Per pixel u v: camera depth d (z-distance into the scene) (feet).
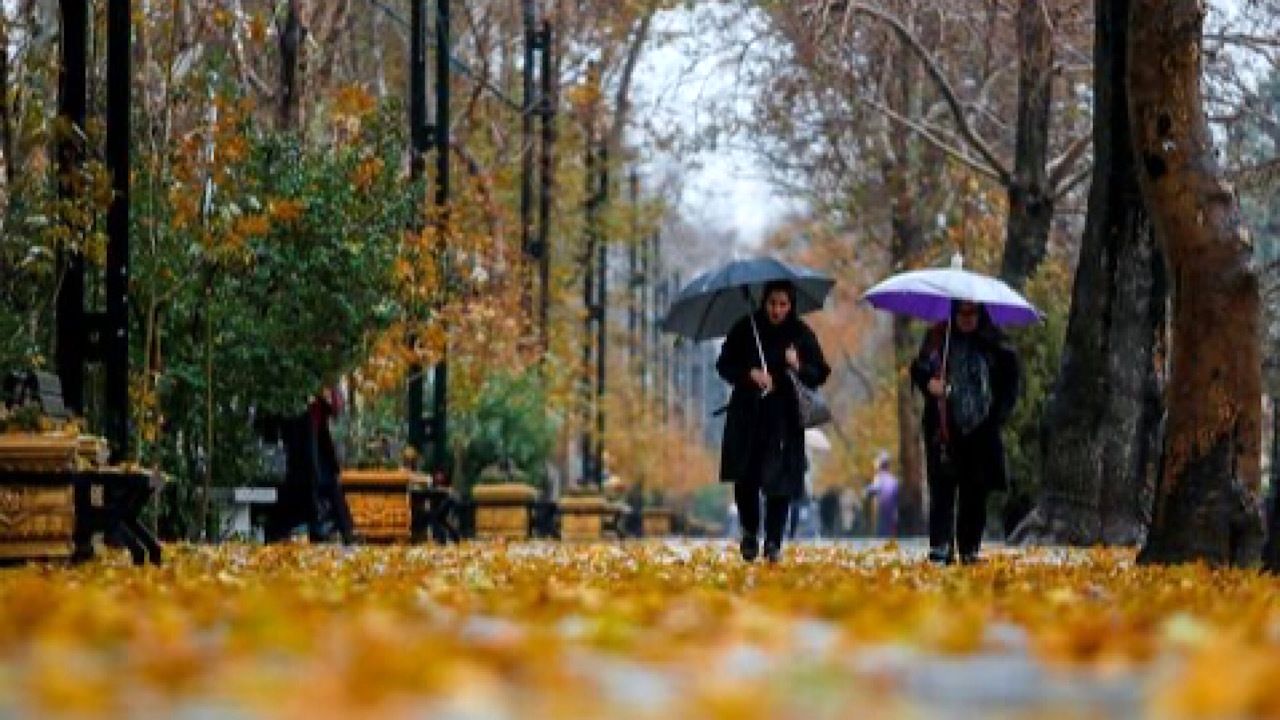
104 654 23.49
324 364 89.45
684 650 24.40
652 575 48.80
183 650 22.56
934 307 69.15
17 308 76.79
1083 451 97.35
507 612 32.04
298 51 100.63
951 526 65.16
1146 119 59.72
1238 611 34.35
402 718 17.26
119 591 36.09
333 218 89.92
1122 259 96.37
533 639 24.06
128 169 66.33
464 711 17.93
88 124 68.13
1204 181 59.57
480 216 140.87
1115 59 94.79
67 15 66.80
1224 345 59.98
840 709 18.61
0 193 77.10
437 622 29.32
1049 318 126.62
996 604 35.83
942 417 64.39
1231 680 19.07
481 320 114.62
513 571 53.98
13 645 24.77
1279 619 33.27
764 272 62.90
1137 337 96.58
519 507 126.52
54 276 74.38
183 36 92.84
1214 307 59.82
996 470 64.59
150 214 81.51
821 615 32.04
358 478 98.73
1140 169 60.29
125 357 66.08
